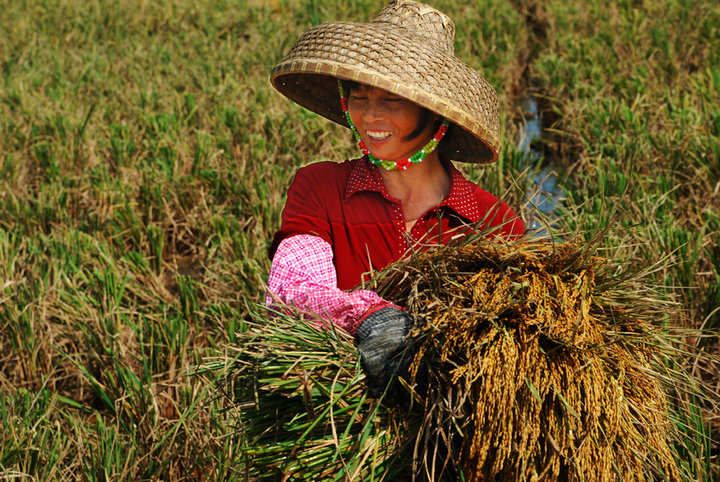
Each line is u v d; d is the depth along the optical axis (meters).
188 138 5.89
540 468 1.56
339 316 1.72
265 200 4.66
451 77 1.76
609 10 9.20
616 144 5.19
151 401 3.04
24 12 10.13
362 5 9.83
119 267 4.12
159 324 3.40
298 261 1.86
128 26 9.80
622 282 1.82
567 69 7.16
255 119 5.95
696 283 3.47
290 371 1.66
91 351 3.41
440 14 1.90
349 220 1.96
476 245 1.74
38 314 3.59
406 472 1.69
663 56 7.38
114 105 6.60
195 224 4.70
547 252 1.77
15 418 2.82
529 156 5.04
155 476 2.69
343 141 5.58
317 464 1.65
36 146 5.59
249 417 1.76
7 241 4.10
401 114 1.82
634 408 1.64
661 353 1.91
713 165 4.75
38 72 7.55
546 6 9.99
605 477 1.55
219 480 2.61
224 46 8.55
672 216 4.04
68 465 2.79
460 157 2.06
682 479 2.11
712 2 8.88
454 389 1.59
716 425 2.83
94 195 5.00
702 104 5.96
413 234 1.95
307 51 1.78
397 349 1.61
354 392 1.67
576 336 1.59
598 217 3.70
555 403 1.58
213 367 1.89
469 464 1.58
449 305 1.63
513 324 1.63
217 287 3.97
